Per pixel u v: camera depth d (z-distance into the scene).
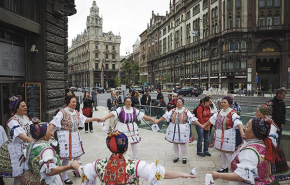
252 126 2.31
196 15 50.62
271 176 2.35
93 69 86.00
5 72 6.73
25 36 7.52
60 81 8.77
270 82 41.31
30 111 7.28
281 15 38.34
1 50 6.56
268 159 2.23
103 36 88.12
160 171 2.12
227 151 4.50
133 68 70.06
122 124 5.38
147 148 6.95
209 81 45.56
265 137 2.29
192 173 2.25
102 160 2.22
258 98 30.14
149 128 10.02
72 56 109.75
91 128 9.31
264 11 38.81
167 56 66.75
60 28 8.88
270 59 40.16
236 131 4.54
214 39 43.66
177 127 5.43
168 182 4.43
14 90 7.14
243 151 2.30
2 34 6.61
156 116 9.65
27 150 2.60
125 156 2.23
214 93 39.22
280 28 37.84
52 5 8.11
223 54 41.03
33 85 7.28
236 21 39.44
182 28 56.47
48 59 7.85
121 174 2.08
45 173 2.45
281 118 5.23
